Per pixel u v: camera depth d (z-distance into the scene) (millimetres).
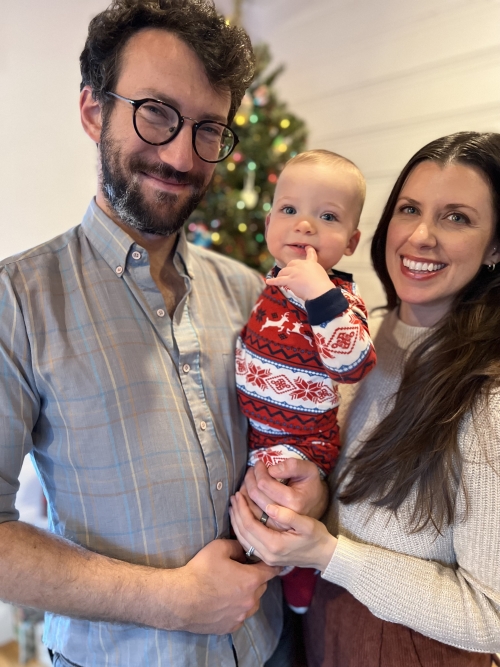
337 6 2857
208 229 2381
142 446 905
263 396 1001
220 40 918
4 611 2178
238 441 1053
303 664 1210
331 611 1037
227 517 1012
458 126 2369
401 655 932
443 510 905
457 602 862
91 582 825
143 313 971
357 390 1125
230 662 980
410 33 2508
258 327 1017
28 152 2402
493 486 846
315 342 948
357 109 2830
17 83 2314
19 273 910
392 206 1094
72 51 2447
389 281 1197
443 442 892
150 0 893
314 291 876
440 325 1025
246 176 2352
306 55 3107
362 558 911
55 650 995
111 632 917
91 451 892
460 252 953
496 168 940
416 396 959
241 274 1278
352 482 998
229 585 900
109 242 977
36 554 814
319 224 972
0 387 842
